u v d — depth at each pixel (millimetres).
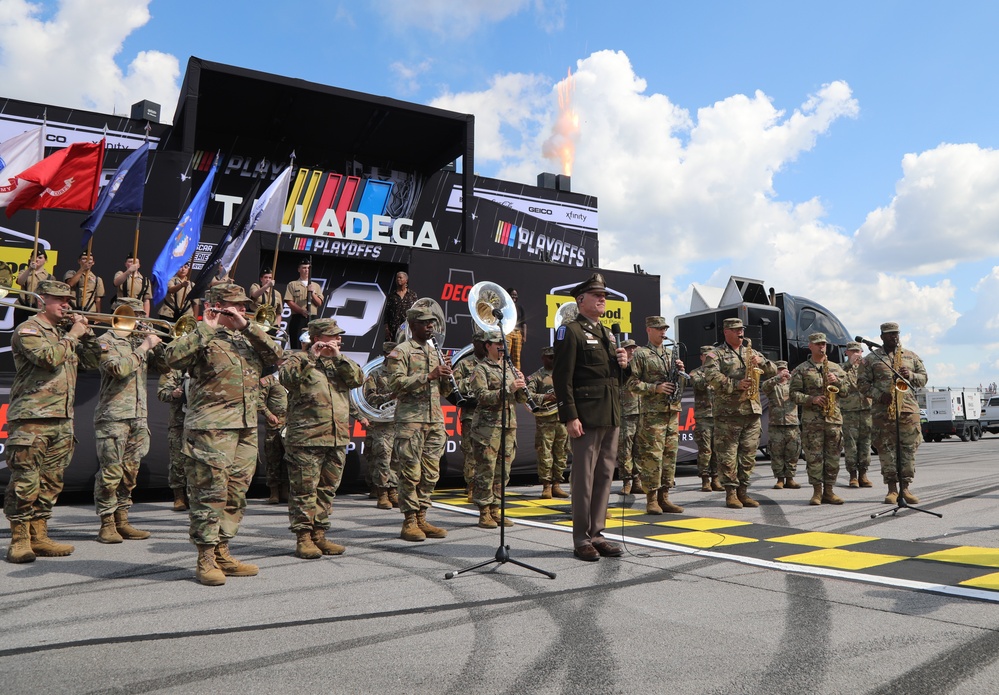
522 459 10875
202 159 15680
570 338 5582
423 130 15555
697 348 15195
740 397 8203
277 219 9453
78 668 3018
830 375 8477
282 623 3689
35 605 4027
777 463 10375
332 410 5645
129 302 6750
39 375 5402
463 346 11680
